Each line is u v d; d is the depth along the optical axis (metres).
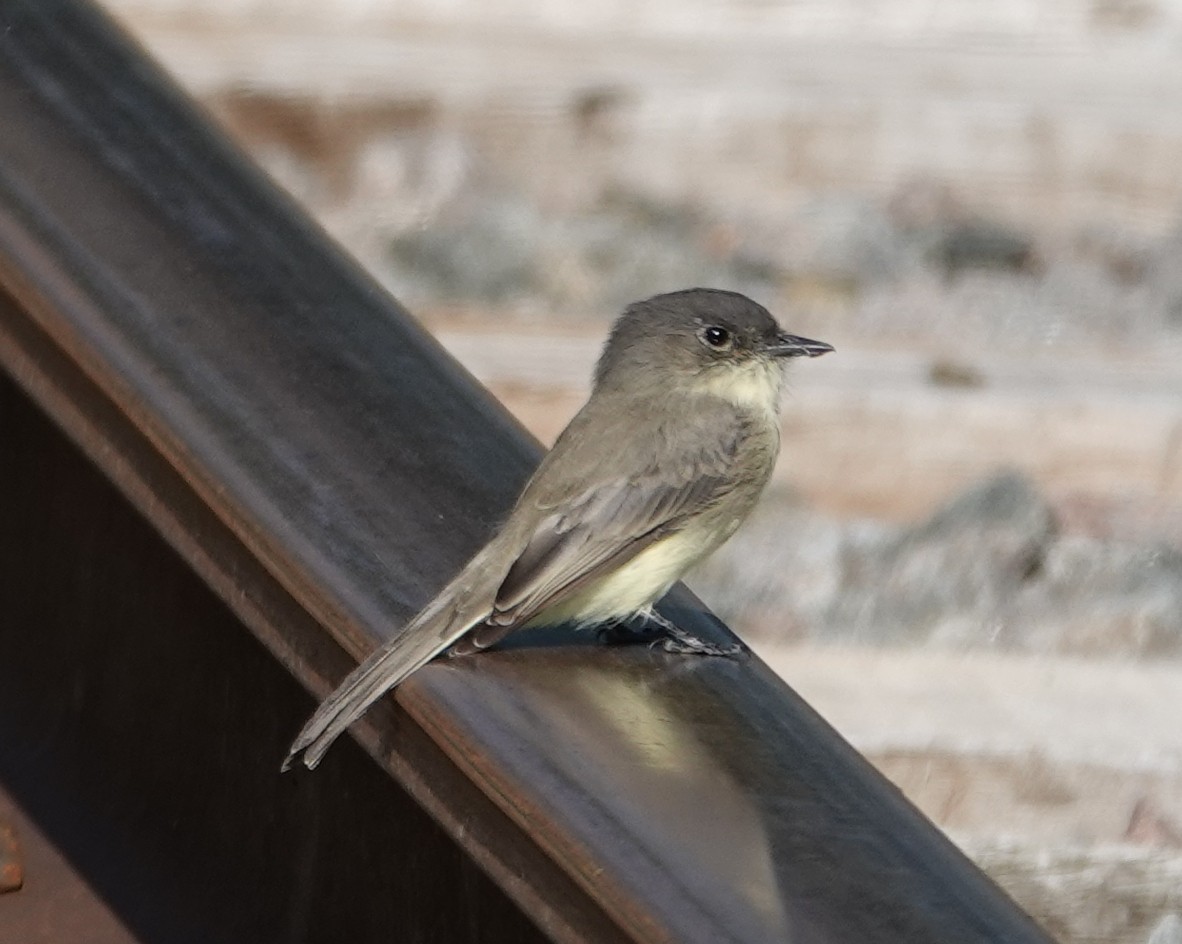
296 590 8.59
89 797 10.38
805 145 19.00
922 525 14.38
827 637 13.43
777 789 7.50
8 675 11.09
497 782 7.54
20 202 10.46
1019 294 17.56
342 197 18.62
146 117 11.20
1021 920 7.07
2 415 11.30
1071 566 13.95
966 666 12.81
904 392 15.13
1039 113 18.92
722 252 18.11
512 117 19.14
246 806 9.77
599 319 16.94
